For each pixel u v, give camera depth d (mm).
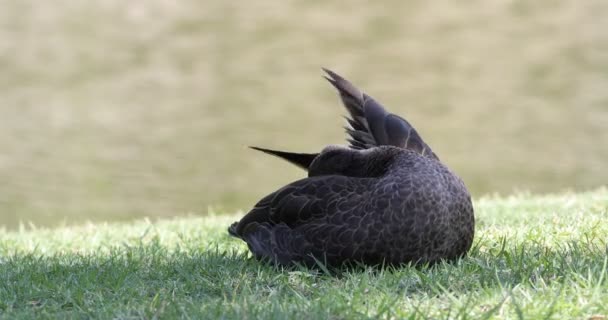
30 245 14188
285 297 9383
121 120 41094
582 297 8859
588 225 12172
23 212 27766
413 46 53562
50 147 36094
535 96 44156
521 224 12984
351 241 10281
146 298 9711
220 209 28547
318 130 40219
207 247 12453
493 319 8453
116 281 10359
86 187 30328
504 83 46562
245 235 11586
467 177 33562
